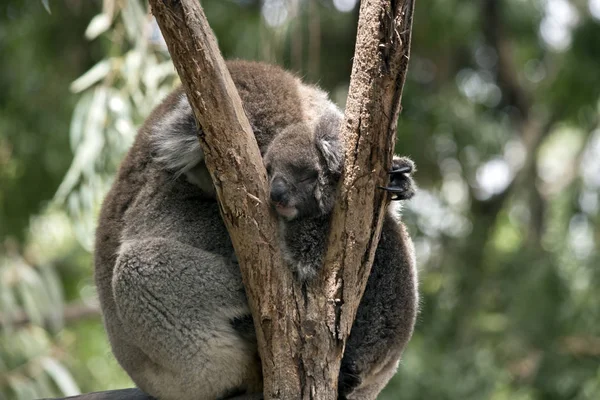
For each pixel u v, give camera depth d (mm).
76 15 16719
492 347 15625
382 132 5523
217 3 15984
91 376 16719
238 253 5738
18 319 13781
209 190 7078
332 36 16828
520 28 18250
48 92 16438
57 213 17391
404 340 6730
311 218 6234
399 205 6781
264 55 11523
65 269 18688
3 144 16312
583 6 16359
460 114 16625
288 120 7172
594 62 15742
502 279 16234
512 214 20719
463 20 16547
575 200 17219
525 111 19609
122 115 10180
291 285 5758
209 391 6934
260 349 5789
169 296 6754
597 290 15328
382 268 6594
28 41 16500
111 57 10891
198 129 5609
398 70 5438
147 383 7188
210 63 5473
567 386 14586
